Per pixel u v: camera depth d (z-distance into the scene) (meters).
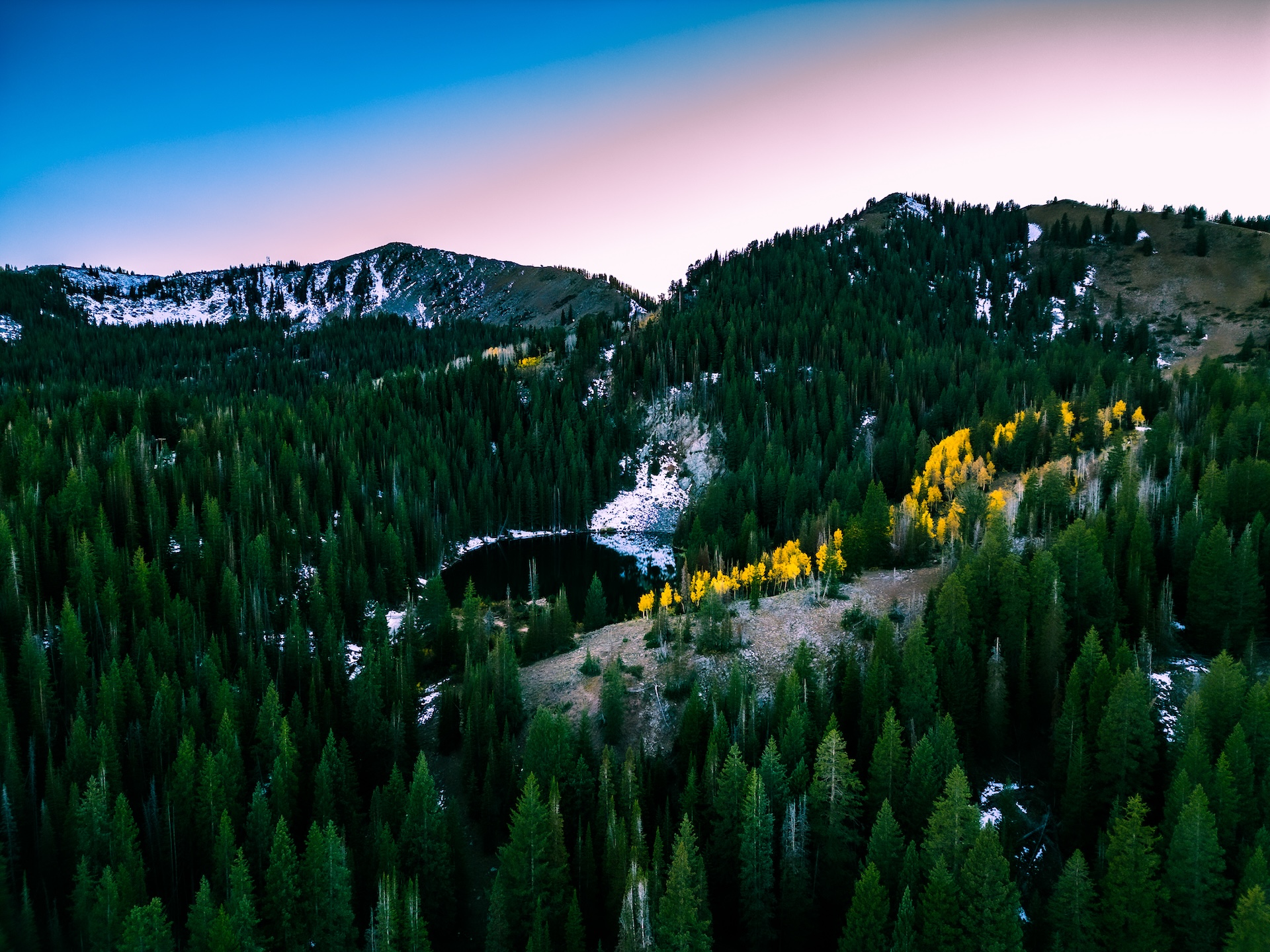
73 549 96.06
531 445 178.25
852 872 51.00
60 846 57.16
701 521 143.75
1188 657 67.50
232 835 54.03
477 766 67.69
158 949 44.91
